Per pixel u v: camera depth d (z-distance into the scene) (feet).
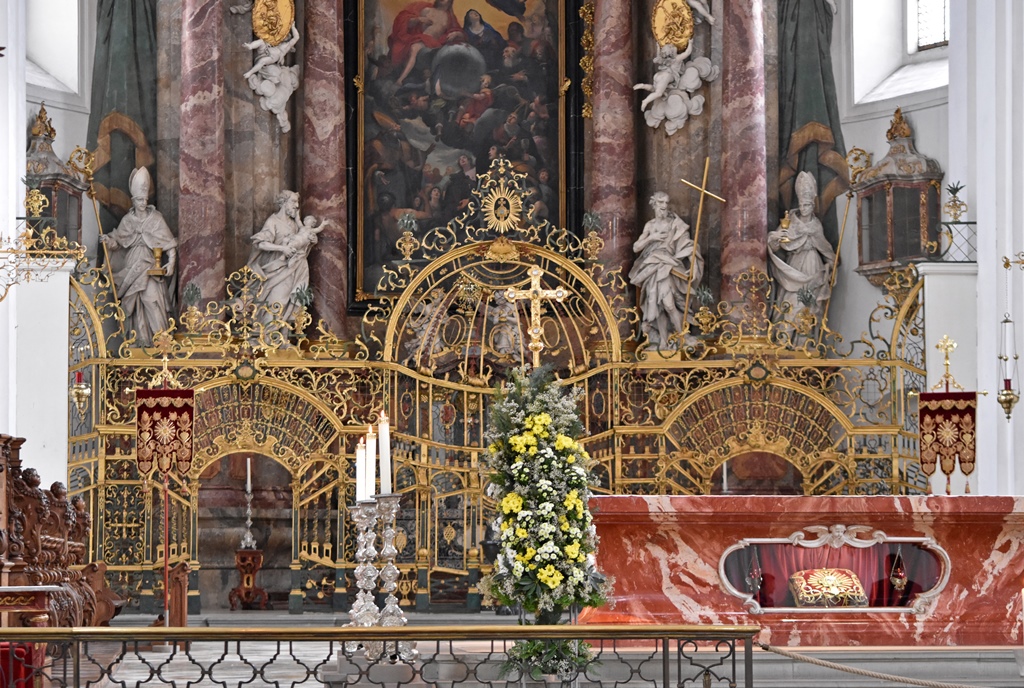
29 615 39.91
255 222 79.71
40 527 45.11
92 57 80.33
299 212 79.82
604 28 81.46
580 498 39.34
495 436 40.06
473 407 70.03
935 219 76.79
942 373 69.92
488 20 84.53
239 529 73.10
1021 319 67.72
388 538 39.47
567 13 84.17
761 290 77.97
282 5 80.02
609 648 42.32
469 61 84.23
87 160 73.41
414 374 68.44
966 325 70.28
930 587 43.83
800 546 43.60
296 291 73.15
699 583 43.01
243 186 79.71
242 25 80.64
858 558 44.04
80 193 75.25
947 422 61.36
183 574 57.93
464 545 67.56
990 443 68.39
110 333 76.54
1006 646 42.65
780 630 42.63
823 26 83.61
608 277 79.25
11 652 32.81
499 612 63.72
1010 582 43.75
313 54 80.33
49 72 79.61
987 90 70.59
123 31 80.48
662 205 79.56
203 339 68.95
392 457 68.08
